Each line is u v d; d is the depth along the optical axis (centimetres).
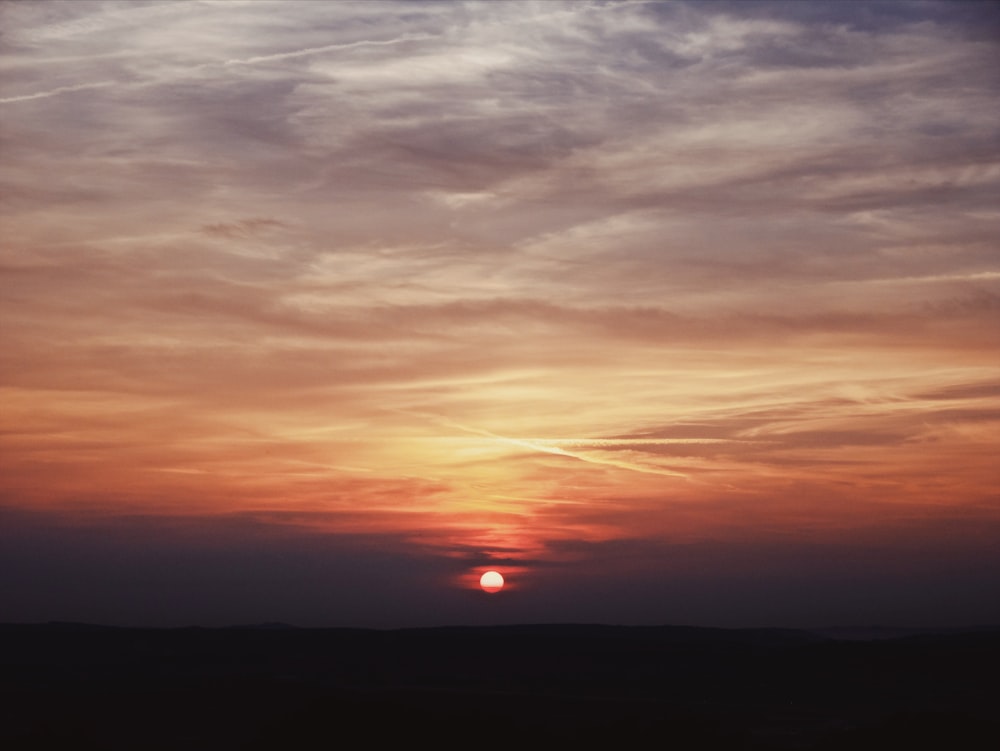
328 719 3306
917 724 3266
